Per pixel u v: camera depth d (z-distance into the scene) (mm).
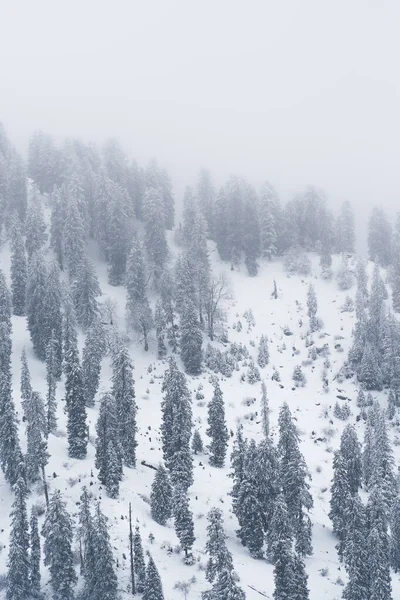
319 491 62594
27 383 60844
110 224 102375
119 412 59094
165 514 50281
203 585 42812
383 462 56875
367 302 97812
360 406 79062
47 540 40125
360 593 42750
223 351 90500
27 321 83688
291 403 79500
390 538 48000
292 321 98750
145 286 96750
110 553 39438
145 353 87688
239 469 51500
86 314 86062
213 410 63031
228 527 53375
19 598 39094
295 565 40812
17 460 48375
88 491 50750
